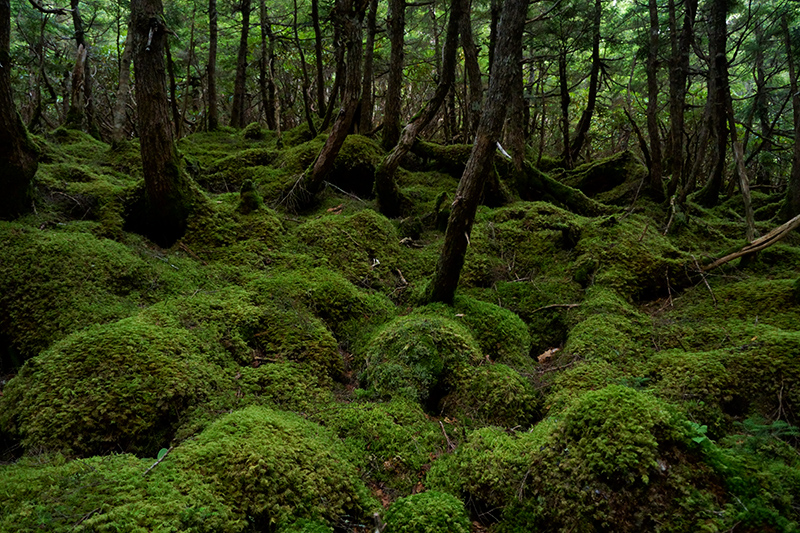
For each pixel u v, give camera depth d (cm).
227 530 224
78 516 201
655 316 475
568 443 262
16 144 468
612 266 536
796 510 213
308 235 597
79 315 387
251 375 370
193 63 1577
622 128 1402
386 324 462
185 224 547
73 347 330
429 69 1342
